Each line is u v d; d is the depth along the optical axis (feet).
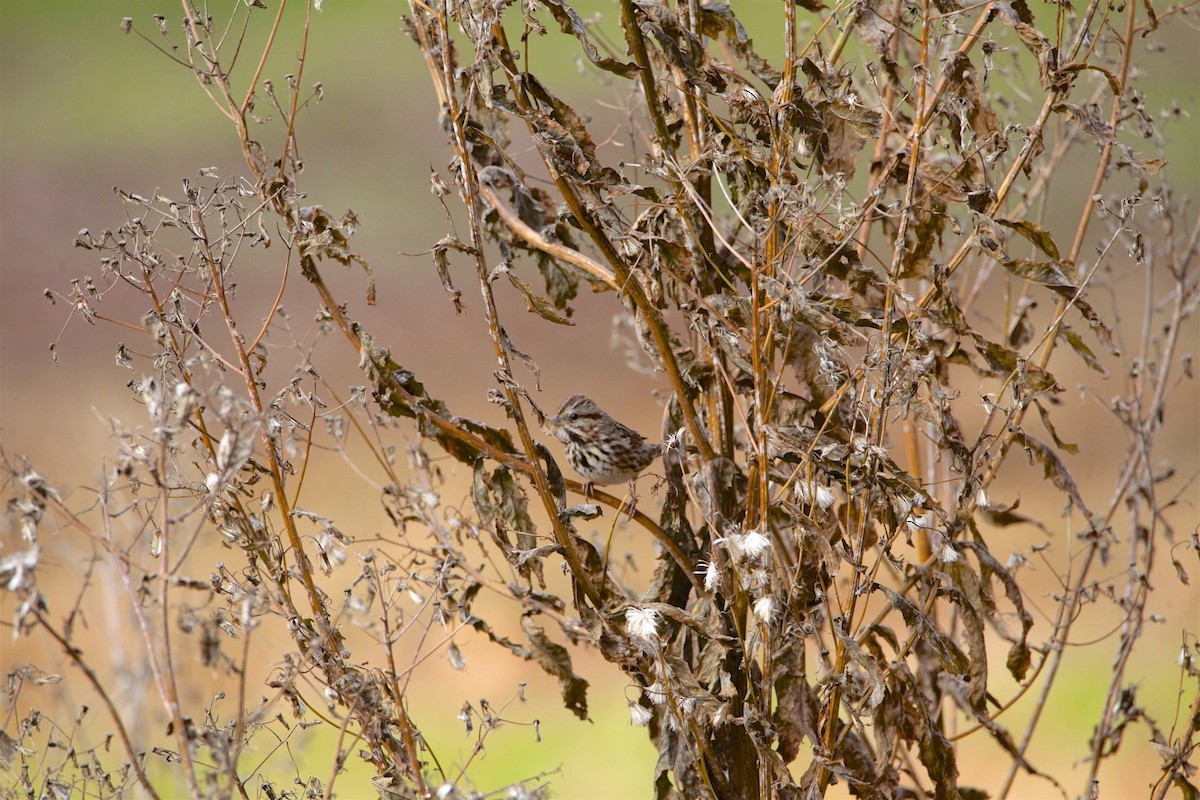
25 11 111.34
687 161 24.26
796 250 22.44
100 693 18.33
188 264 24.26
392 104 95.86
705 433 26.40
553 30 96.94
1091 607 51.78
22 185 95.25
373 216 90.68
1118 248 44.45
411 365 82.74
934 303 24.95
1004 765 46.42
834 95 24.27
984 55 23.48
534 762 46.03
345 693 22.66
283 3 23.59
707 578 22.31
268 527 23.57
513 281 23.70
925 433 27.40
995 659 48.67
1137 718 29.09
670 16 23.27
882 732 23.50
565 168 23.41
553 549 23.73
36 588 17.58
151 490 25.62
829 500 22.36
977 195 24.02
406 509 25.39
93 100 101.45
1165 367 31.83
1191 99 32.55
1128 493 32.27
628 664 24.03
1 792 22.50
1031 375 24.41
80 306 21.80
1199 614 47.96
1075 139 30.86
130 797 25.98
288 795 23.44
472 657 51.03
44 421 70.13
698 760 23.39
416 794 23.38
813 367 24.85
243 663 19.61
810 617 23.50
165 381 22.38
